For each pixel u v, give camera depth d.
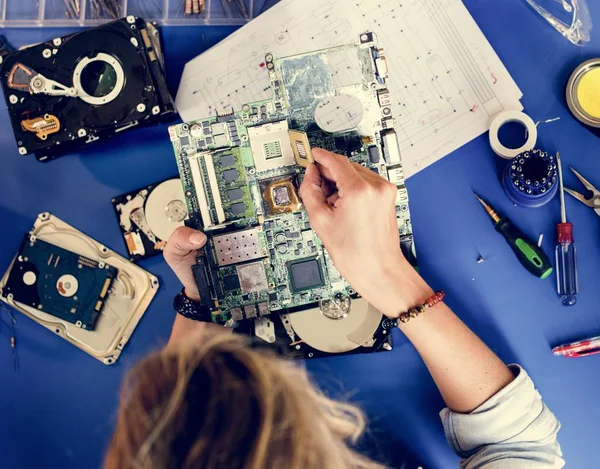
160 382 0.88
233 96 1.72
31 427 1.74
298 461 0.84
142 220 1.72
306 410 0.91
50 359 1.74
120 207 1.72
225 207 1.42
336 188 1.29
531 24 1.71
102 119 1.60
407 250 1.46
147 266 1.73
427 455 1.68
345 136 1.41
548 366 1.68
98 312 1.73
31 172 1.75
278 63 1.42
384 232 1.26
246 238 1.42
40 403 1.74
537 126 1.70
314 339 1.54
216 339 0.96
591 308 1.68
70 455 1.74
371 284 1.31
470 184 1.70
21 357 1.74
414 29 1.71
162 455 0.83
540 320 1.69
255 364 0.91
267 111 1.41
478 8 1.72
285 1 1.72
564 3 1.69
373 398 1.70
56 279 1.73
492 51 1.69
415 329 1.34
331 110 1.41
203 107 1.73
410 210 1.71
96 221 1.74
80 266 1.73
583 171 1.69
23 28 1.74
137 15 1.74
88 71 1.61
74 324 1.73
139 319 1.73
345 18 1.72
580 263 1.69
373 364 1.70
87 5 1.73
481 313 1.70
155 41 1.70
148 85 1.60
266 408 0.85
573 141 1.69
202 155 1.40
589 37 1.69
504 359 1.69
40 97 1.59
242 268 1.43
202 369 0.88
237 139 1.41
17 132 1.60
